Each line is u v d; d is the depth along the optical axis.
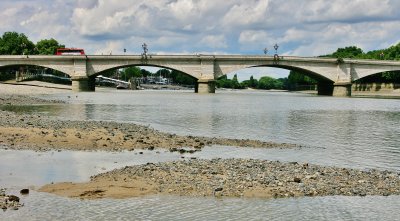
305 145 42.66
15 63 163.00
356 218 20.14
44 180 25.16
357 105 113.12
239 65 169.62
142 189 23.55
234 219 19.61
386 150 40.59
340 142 45.41
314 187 24.48
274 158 34.81
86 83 165.38
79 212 19.97
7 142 36.84
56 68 165.00
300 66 171.62
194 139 43.19
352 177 27.23
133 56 164.75
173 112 78.06
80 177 26.03
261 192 23.42
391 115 81.31
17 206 20.42
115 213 19.97
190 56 166.88
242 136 48.12
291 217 20.05
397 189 24.80
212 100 123.62
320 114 81.19
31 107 84.25
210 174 26.55
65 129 45.34
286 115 77.00
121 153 34.44
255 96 167.88
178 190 23.45
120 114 72.38
